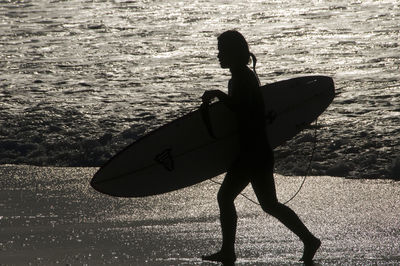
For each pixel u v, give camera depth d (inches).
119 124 1739.7
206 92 794.8
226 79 2326.5
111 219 1028.5
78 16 4018.2
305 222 988.6
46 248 876.0
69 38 3339.1
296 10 3951.8
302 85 935.0
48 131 1692.9
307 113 940.0
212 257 810.8
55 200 1160.2
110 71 2546.8
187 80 2330.2
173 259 823.1
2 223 1013.8
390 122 1633.9
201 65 2603.3
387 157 1373.0
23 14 4133.9
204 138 861.2
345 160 1366.9
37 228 979.9
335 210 1053.2
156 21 3789.4
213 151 864.3
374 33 3129.9
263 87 912.9
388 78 2202.3
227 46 794.2
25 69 2630.4
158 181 885.2
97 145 1577.3
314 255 825.5
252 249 858.1
